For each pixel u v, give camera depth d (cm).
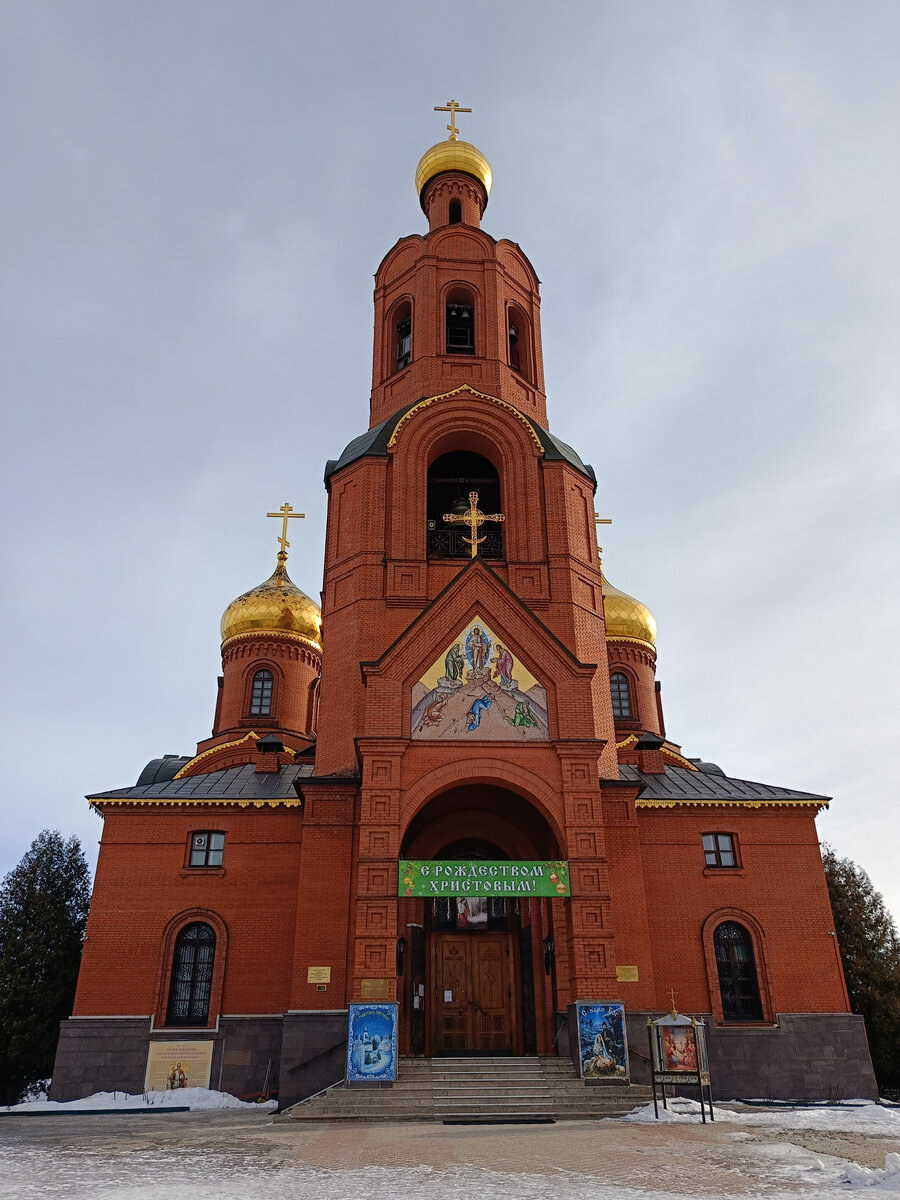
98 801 2680
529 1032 2264
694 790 2828
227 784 2850
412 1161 1148
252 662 3981
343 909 2272
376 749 2138
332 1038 2134
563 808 2141
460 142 3650
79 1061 2402
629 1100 1819
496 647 2292
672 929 2586
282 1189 927
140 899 2584
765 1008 2512
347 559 2722
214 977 2500
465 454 3048
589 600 2753
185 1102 2311
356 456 2842
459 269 3247
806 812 2756
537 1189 916
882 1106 2188
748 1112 1820
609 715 2680
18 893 3441
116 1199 852
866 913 3662
